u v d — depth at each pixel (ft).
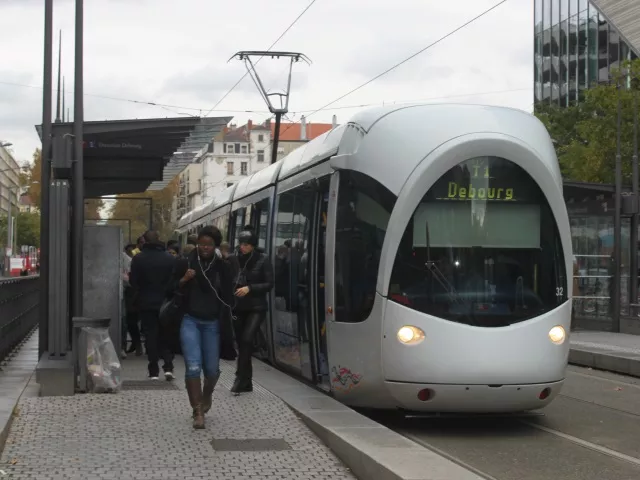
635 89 92.84
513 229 30.48
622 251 69.56
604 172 96.84
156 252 38.04
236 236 58.85
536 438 29.55
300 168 40.83
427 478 19.75
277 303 43.91
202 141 59.16
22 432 26.32
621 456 26.66
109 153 61.00
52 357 34.01
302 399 31.60
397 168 30.73
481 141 30.30
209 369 27.89
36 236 336.29
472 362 28.96
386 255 30.04
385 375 29.84
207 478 21.77
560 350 30.19
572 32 167.22
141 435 26.16
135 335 48.16
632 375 49.01
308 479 22.12
